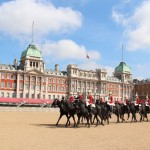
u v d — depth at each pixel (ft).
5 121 133.80
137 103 159.53
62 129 101.55
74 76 574.97
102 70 619.67
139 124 134.21
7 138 72.69
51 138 74.90
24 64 521.24
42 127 107.45
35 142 66.85
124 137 79.61
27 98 479.41
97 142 68.80
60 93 554.87
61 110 115.75
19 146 60.54
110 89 627.46
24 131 90.58
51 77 547.49
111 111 138.00
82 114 112.37
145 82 635.66
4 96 485.97
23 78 509.35
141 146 63.31
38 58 532.73
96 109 120.47
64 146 61.72
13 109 279.69
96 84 613.11
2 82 486.79
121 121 156.87
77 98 118.21
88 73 604.08
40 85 526.16
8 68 498.28
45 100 466.70
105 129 104.94
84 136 80.94
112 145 64.34
